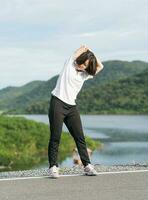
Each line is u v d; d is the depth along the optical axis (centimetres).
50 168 798
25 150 5641
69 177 803
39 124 6775
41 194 686
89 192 697
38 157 5175
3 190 710
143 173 832
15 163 4438
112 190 708
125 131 10538
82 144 815
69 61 796
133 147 6369
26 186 736
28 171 898
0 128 6059
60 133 798
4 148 5369
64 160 4616
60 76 797
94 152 5716
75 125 805
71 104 796
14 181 773
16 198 664
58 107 788
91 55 784
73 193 691
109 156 5172
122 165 952
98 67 796
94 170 812
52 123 794
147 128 11850
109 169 880
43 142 6050
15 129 6222
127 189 714
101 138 8300
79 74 793
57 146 803
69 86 789
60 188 722
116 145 6756
